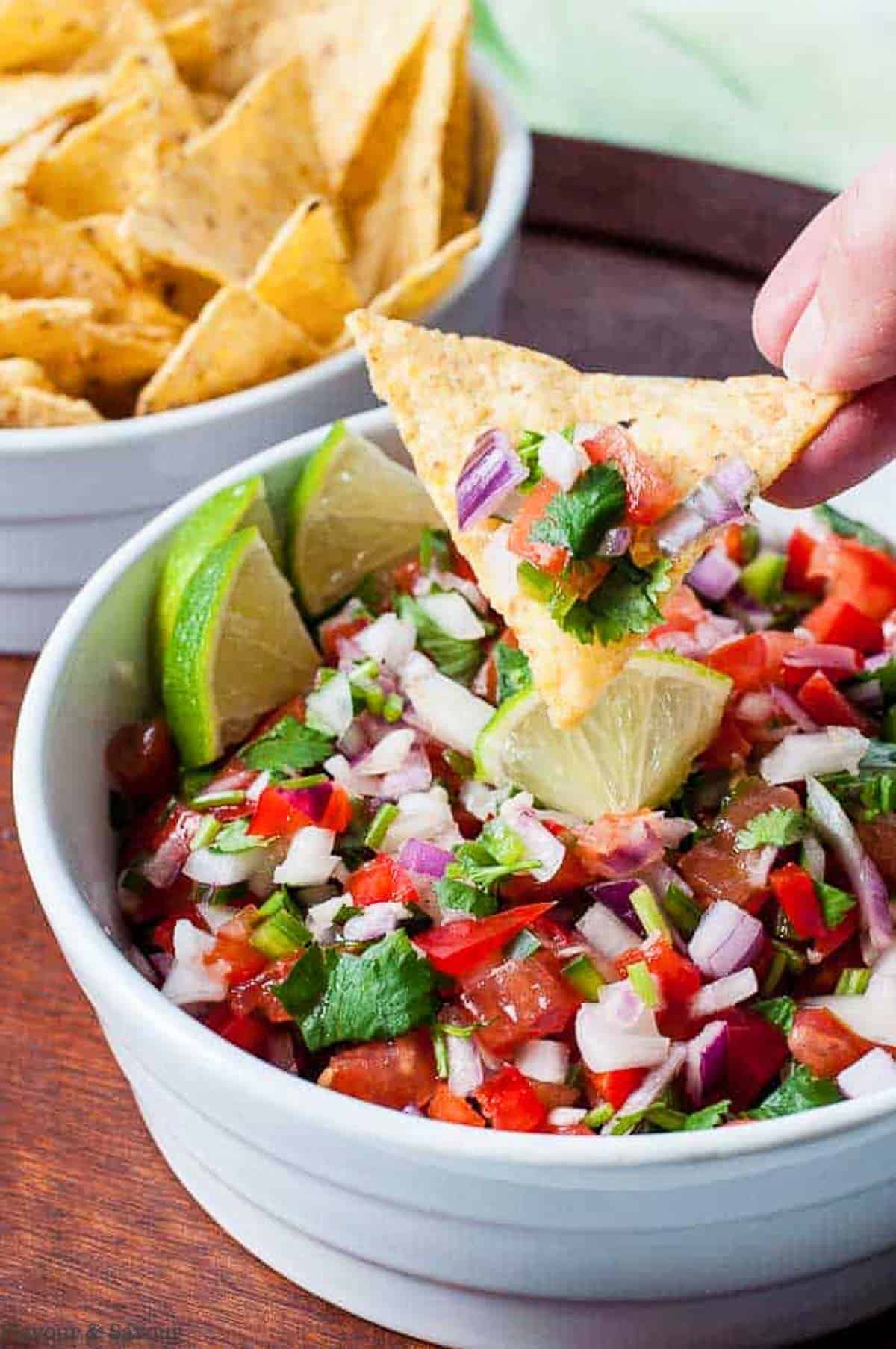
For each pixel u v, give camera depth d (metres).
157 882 0.44
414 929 0.42
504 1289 0.40
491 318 0.57
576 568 0.39
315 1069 0.41
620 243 0.64
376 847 0.43
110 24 0.59
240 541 0.46
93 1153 0.44
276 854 0.43
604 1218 0.38
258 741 0.44
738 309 0.62
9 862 0.49
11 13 0.58
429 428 0.42
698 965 0.41
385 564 0.48
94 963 0.40
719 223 0.63
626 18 0.76
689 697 0.43
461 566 0.47
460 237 0.55
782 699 0.45
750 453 0.40
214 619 0.45
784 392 0.41
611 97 0.78
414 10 0.58
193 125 0.57
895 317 0.39
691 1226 0.38
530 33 0.78
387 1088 0.40
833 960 0.42
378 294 0.57
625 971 0.41
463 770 0.44
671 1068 0.40
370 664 0.45
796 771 0.43
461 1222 0.39
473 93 0.60
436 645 0.46
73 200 0.56
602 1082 0.40
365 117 0.57
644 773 0.43
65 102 0.57
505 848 0.42
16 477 0.51
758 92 0.76
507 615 0.40
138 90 0.57
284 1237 0.41
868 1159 0.38
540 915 0.41
